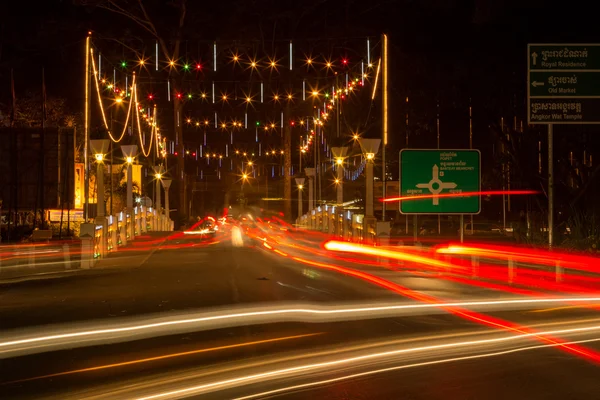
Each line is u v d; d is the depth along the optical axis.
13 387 8.41
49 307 14.22
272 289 16.69
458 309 14.01
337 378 8.70
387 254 22.83
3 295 15.91
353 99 51.94
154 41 53.22
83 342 10.93
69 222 38.22
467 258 23.86
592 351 10.30
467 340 11.05
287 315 13.19
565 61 20.34
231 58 55.09
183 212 56.31
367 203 24.47
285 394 7.99
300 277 19.00
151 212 39.47
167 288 16.86
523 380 8.62
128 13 49.81
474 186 23.06
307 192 77.25
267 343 10.79
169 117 76.31
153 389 8.24
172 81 53.78
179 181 56.22
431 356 9.94
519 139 33.78
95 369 9.24
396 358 9.80
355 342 10.87
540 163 34.91
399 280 18.44
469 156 23.05
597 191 32.62
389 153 43.59
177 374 8.95
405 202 22.97
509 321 12.77
